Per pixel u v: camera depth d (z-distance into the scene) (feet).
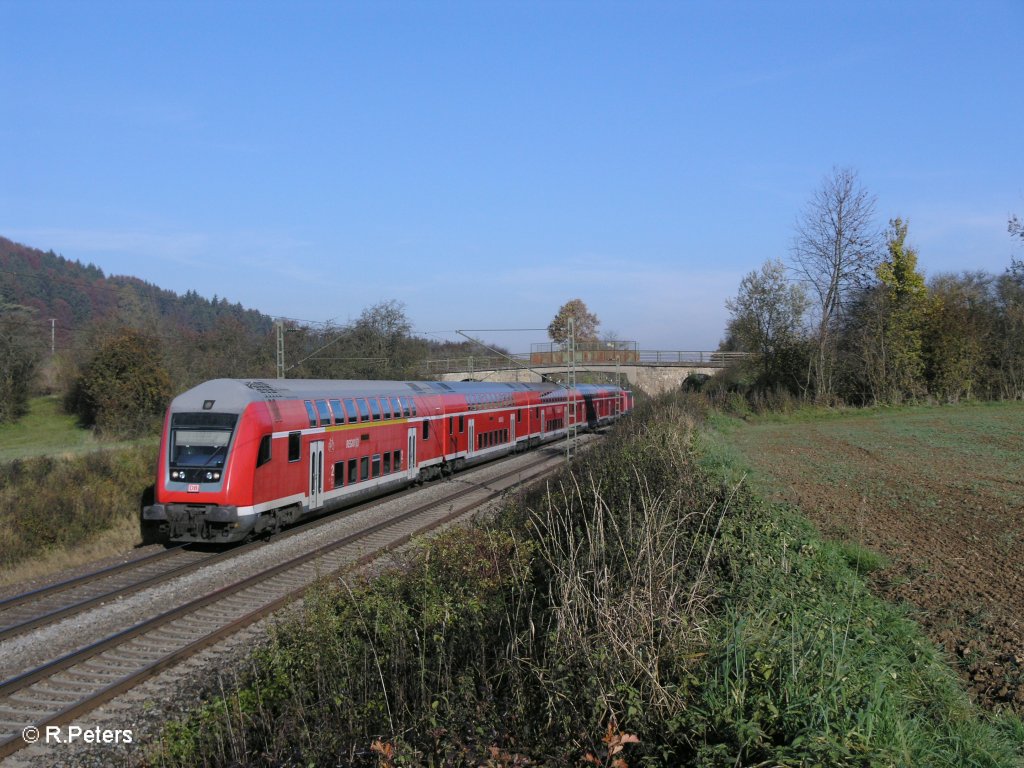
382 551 48.24
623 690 20.15
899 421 137.49
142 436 129.70
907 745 18.65
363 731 21.38
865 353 165.58
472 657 25.14
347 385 70.85
